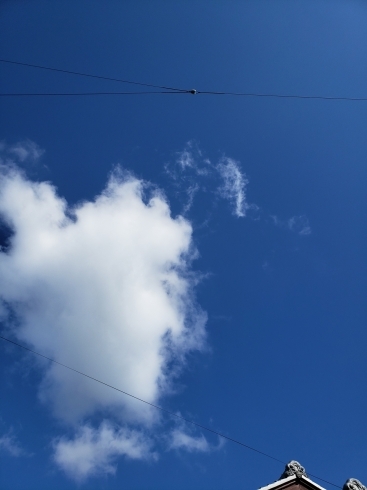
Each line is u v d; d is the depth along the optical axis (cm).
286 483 2281
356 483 2345
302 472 2342
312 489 2291
